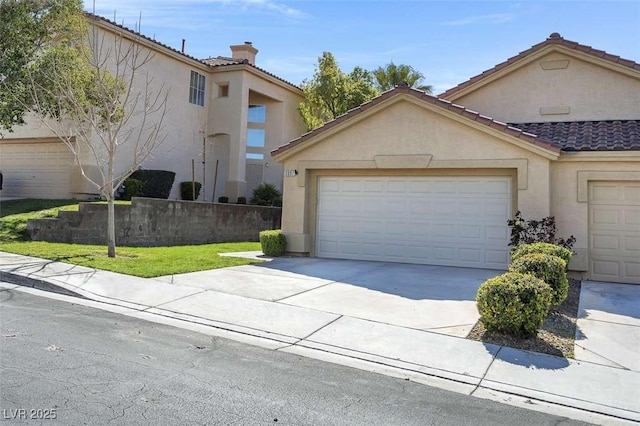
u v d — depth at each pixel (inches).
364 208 545.6
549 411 181.5
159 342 237.8
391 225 532.4
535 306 256.2
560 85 571.8
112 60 733.9
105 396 168.7
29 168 836.6
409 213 524.7
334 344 249.6
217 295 336.2
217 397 175.0
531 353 240.7
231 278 395.5
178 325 273.3
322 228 564.4
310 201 568.1
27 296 318.0
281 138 1040.8
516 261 332.2
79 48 636.1
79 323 261.1
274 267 466.9
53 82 560.4
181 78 894.4
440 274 447.2
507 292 258.2
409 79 1194.6
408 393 191.9
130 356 213.3
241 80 937.5
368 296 347.9
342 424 159.3
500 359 232.1
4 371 184.9
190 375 195.6
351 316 295.6
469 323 285.1
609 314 319.9
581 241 455.5
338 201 558.6
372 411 171.8
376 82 1201.4
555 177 467.2
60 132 706.2
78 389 172.9
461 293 363.3
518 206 465.4
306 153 560.1
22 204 671.8
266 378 198.7
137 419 152.6
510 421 170.6
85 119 561.0
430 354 237.6
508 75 592.7
